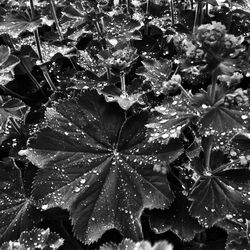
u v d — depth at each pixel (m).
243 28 0.36
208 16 0.36
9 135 0.31
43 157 0.27
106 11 0.35
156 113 0.29
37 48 0.33
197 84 0.33
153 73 0.31
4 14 0.35
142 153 0.27
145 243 0.17
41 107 0.33
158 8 0.38
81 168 0.27
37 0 0.34
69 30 0.36
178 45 0.26
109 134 0.28
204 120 0.23
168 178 0.29
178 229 0.26
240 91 0.22
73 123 0.28
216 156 0.26
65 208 0.26
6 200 0.28
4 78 0.30
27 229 0.27
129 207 0.26
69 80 0.34
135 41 0.36
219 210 0.24
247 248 0.23
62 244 0.26
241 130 0.22
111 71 0.30
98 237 0.25
